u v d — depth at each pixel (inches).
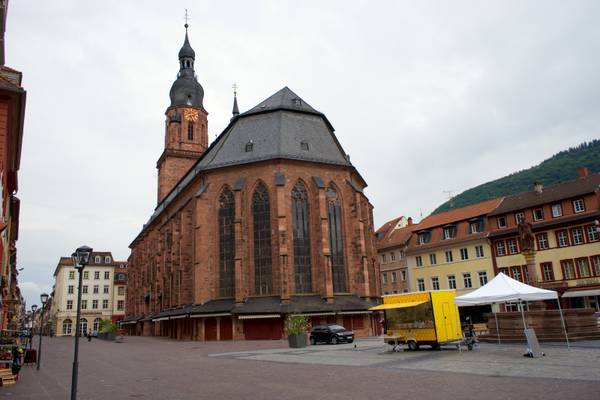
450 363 761.6
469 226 2598.4
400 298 1075.3
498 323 1107.9
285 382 639.8
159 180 3479.3
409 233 3043.8
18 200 1576.0
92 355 1373.0
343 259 2018.9
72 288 4690.0
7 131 964.6
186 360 1048.2
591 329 1054.4
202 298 1929.1
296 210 1967.3
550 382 527.8
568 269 2117.4
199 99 3476.9
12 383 759.1
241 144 2140.7
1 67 949.2
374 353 1017.5
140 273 3629.4
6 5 842.2
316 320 1779.0
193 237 2098.9
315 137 2191.2
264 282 1884.8
